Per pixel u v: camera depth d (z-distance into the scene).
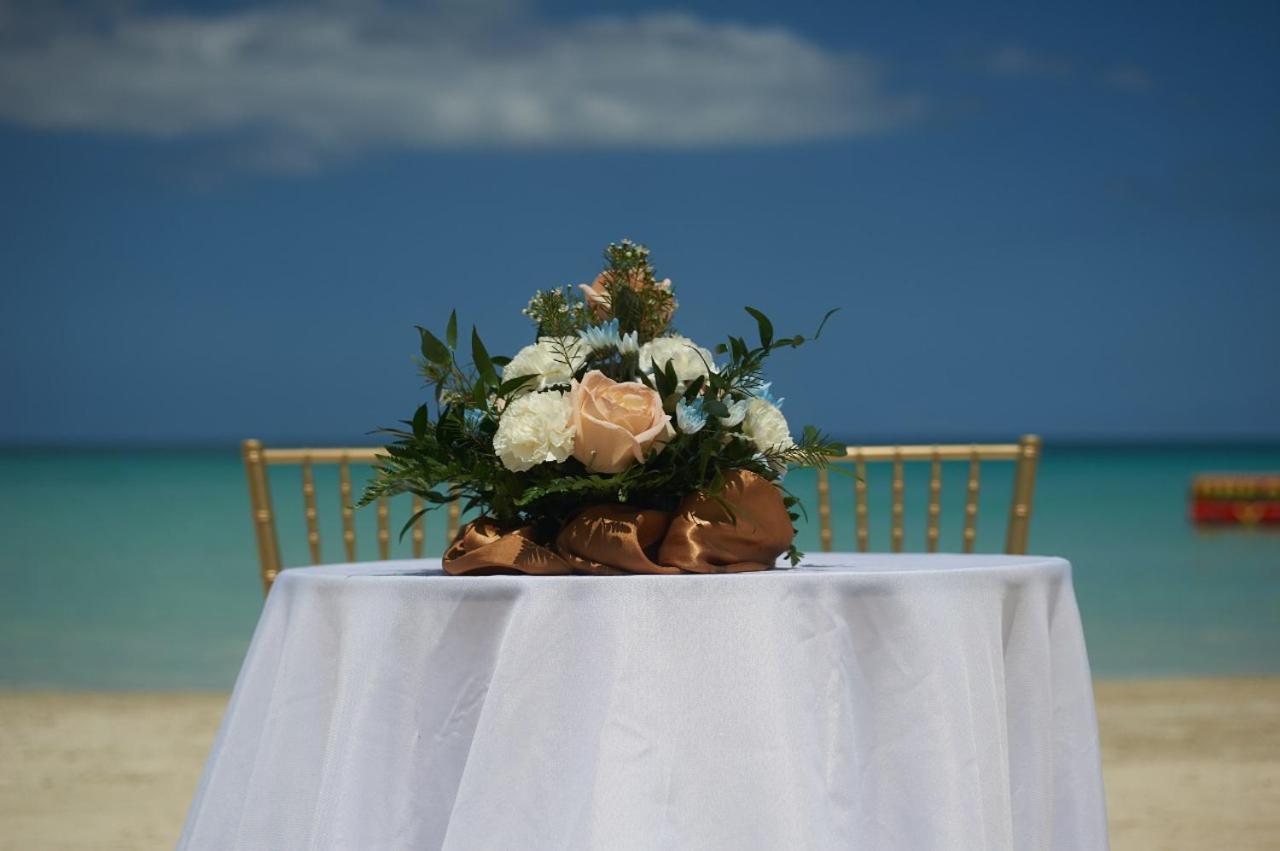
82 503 27.53
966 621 2.12
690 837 1.93
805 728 1.99
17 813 5.32
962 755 2.05
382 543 3.69
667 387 2.22
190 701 8.82
